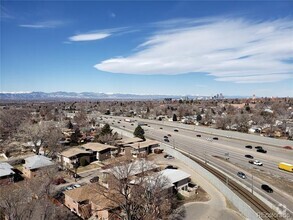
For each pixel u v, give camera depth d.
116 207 32.97
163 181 36.72
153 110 170.00
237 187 42.66
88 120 122.00
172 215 34.84
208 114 125.81
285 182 46.09
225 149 71.81
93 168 56.66
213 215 34.94
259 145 76.12
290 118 115.25
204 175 50.09
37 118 124.50
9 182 43.94
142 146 69.00
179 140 84.62
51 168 46.97
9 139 84.19
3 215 27.94
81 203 36.00
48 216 28.52
